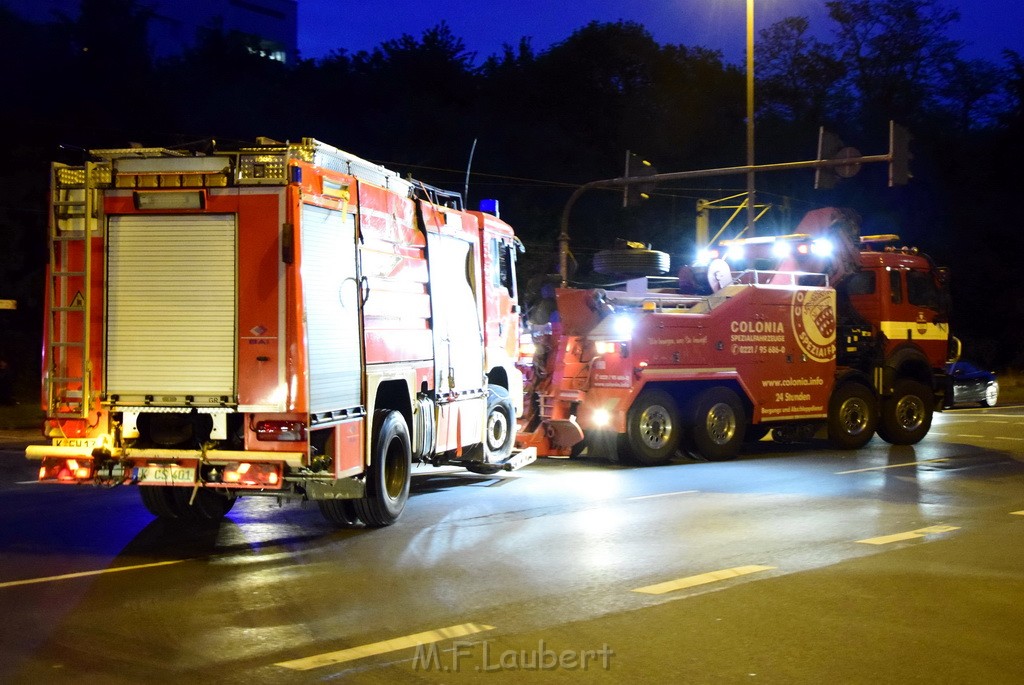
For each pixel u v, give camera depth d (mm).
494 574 8016
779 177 47312
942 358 18500
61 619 6773
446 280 11781
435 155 39812
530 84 44375
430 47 44469
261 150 8758
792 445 17922
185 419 8945
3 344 28234
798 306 16344
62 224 9031
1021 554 8805
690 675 5660
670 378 14859
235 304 8766
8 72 34031
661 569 8180
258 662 5879
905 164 20594
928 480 13398
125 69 36375
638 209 41812
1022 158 51344
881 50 51531
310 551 8945
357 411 9508
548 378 15367
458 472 14359
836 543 9250
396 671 5719
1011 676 5668
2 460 16172
